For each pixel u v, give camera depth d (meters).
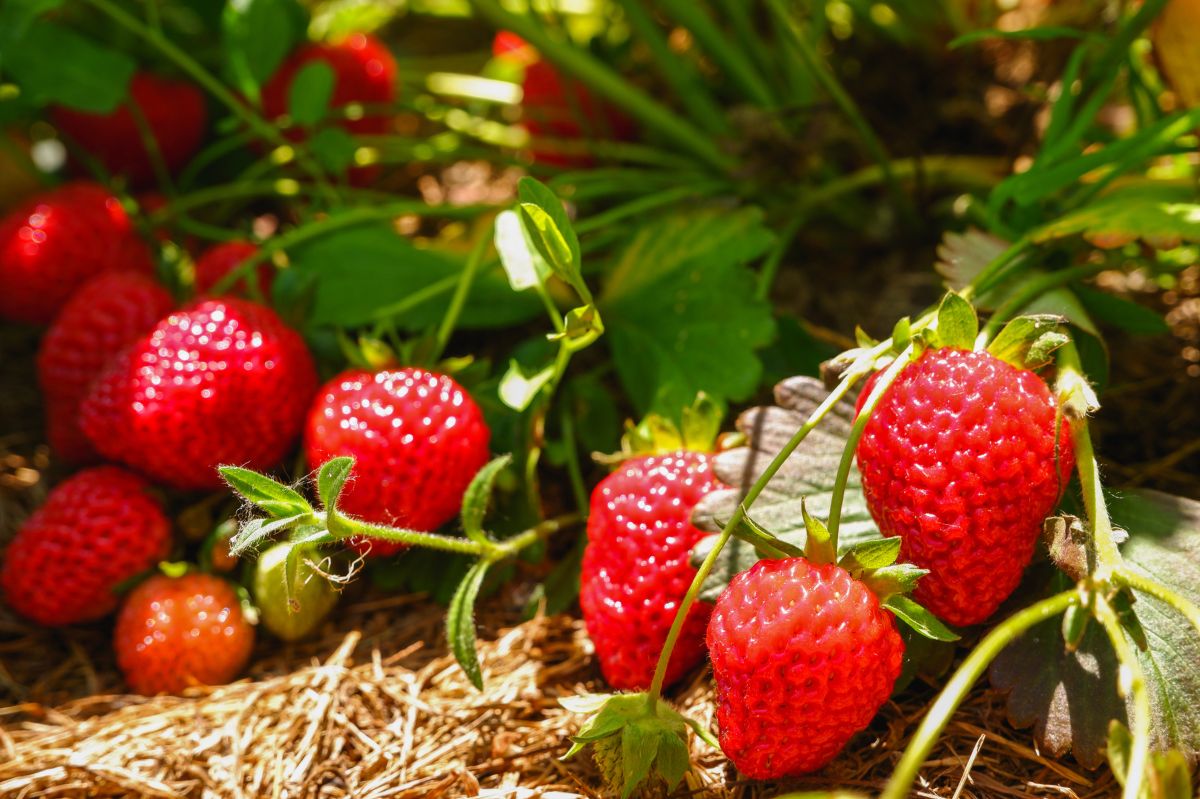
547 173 0.54
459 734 0.41
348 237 0.49
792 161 0.51
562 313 0.49
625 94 0.52
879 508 0.39
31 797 0.41
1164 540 0.40
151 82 0.54
